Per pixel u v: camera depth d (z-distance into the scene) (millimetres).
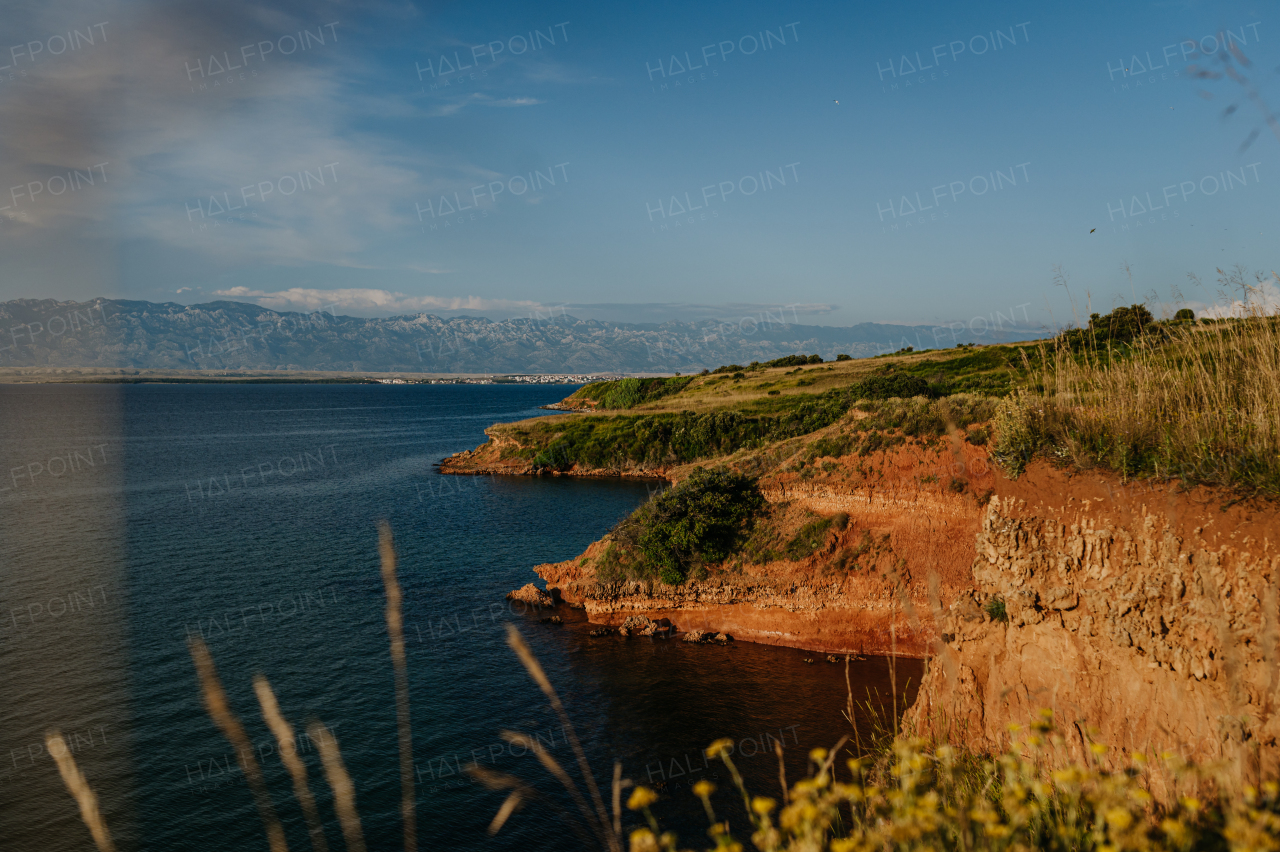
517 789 3316
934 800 3664
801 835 3580
